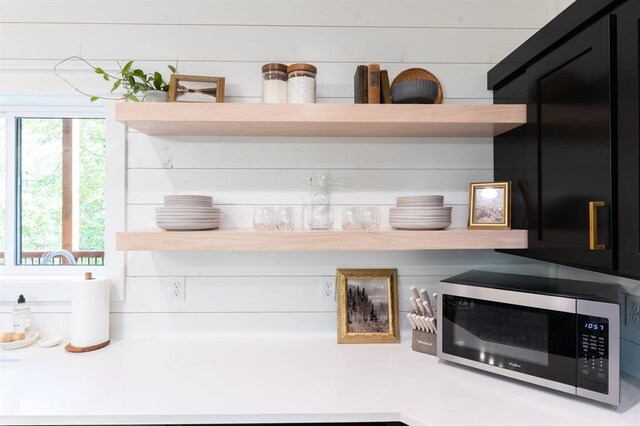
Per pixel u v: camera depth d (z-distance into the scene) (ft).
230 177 5.17
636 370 3.91
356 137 5.22
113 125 5.08
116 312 5.10
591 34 3.29
